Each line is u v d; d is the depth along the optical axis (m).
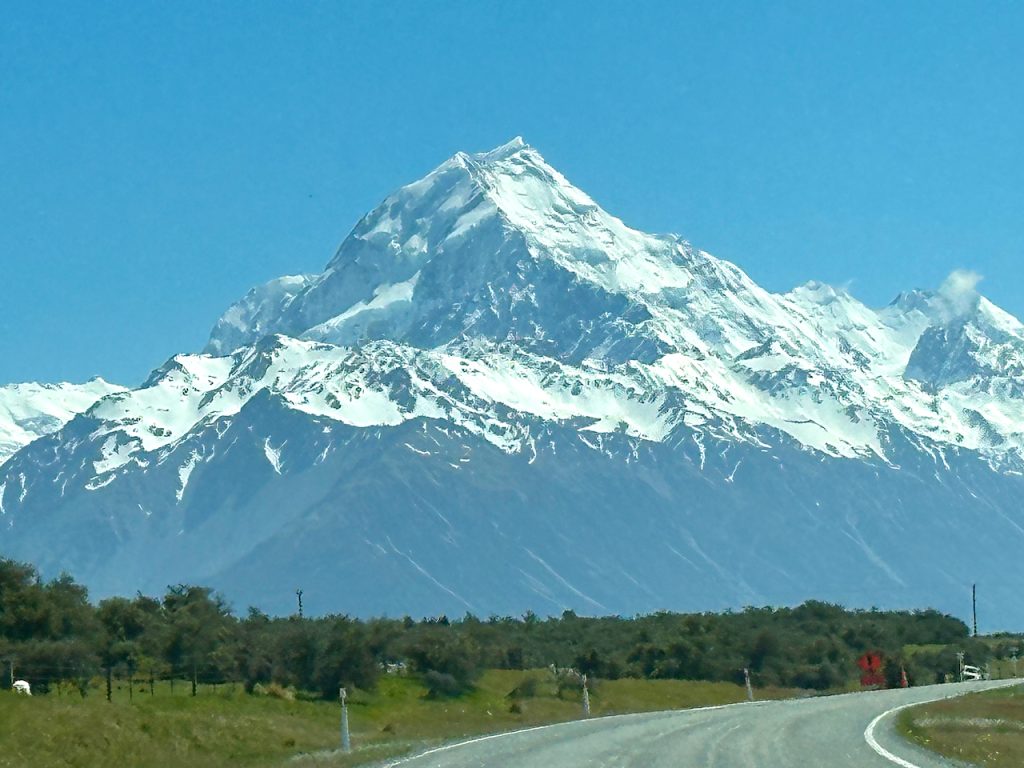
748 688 84.75
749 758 42.38
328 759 44.38
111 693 62.75
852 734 50.91
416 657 76.81
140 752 47.56
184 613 78.19
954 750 45.50
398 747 47.78
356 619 101.12
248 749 50.78
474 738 51.56
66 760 45.03
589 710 70.31
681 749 45.25
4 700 49.78
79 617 72.25
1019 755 45.00
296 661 69.88
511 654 94.56
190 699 61.56
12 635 69.44
